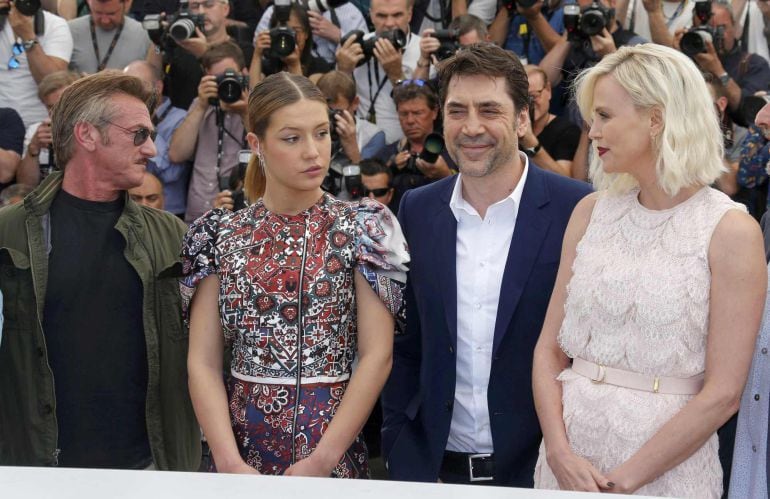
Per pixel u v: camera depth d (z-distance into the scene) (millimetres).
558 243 2705
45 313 2668
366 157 5461
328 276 2439
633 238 2318
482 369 2719
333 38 5992
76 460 2711
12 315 2668
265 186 2664
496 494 1212
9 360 2686
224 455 2354
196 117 5324
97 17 5980
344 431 2361
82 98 2678
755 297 2197
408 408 2832
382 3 5707
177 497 1191
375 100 5727
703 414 2182
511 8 5898
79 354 2684
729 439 2830
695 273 2219
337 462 2363
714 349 2207
